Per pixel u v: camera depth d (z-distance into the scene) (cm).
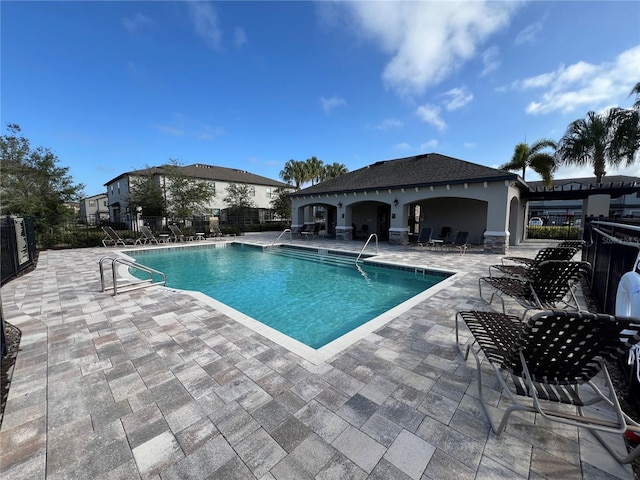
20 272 820
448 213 1628
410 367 299
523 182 1240
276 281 834
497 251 1158
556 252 502
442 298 540
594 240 591
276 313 578
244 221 2791
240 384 273
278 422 221
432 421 220
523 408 190
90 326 419
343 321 538
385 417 225
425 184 1297
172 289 627
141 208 1992
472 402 243
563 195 1405
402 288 749
